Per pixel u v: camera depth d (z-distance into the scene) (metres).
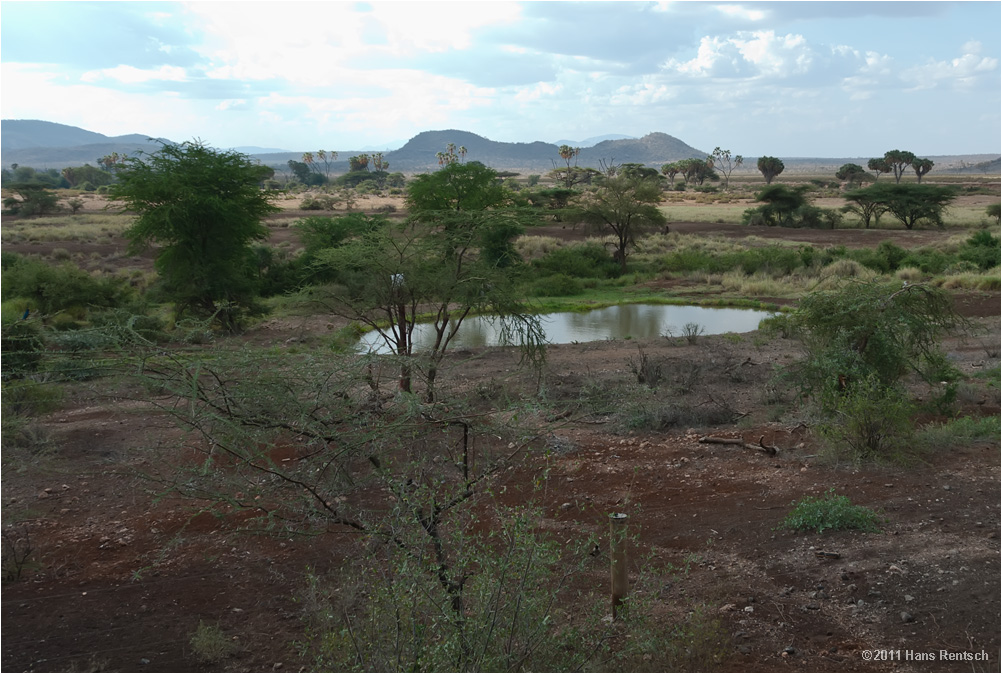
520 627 4.52
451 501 5.28
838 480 8.91
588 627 5.27
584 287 35.34
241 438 5.20
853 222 65.94
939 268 34.44
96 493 9.09
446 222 13.06
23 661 5.53
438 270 13.06
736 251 44.31
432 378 8.48
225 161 23.72
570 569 5.60
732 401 13.30
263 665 5.40
